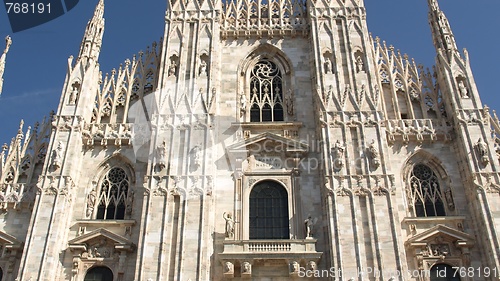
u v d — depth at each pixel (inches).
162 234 1286.9
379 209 1309.1
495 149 1444.4
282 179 1433.3
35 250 1275.8
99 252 1326.3
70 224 1362.0
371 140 1411.2
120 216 1408.7
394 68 1620.3
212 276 1282.0
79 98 1514.5
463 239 1300.4
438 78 1577.3
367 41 1604.3
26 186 1422.2
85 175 1448.1
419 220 1343.5
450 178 1413.6
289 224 1365.7
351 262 1242.6
